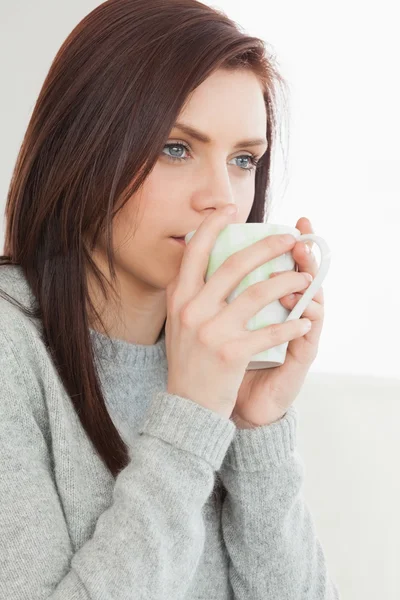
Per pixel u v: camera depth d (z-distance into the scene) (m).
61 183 1.06
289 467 1.12
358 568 1.45
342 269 2.74
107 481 1.01
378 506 1.49
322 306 1.07
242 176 1.12
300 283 0.88
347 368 2.75
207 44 1.00
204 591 1.18
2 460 0.91
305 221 1.00
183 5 1.05
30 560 0.86
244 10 2.76
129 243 1.04
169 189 1.01
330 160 2.73
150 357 1.16
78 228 1.06
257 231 0.88
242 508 1.12
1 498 0.88
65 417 1.00
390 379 1.64
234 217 0.91
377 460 1.53
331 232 2.74
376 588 1.45
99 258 1.10
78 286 1.07
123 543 0.86
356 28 2.72
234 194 1.11
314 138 2.73
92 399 1.04
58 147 1.07
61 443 0.98
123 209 1.03
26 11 2.77
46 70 2.78
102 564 0.85
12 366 0.98
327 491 1.50
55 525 0.90
